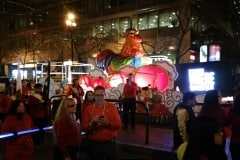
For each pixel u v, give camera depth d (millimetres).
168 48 37406
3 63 49406
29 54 52219
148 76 16422
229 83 13406
